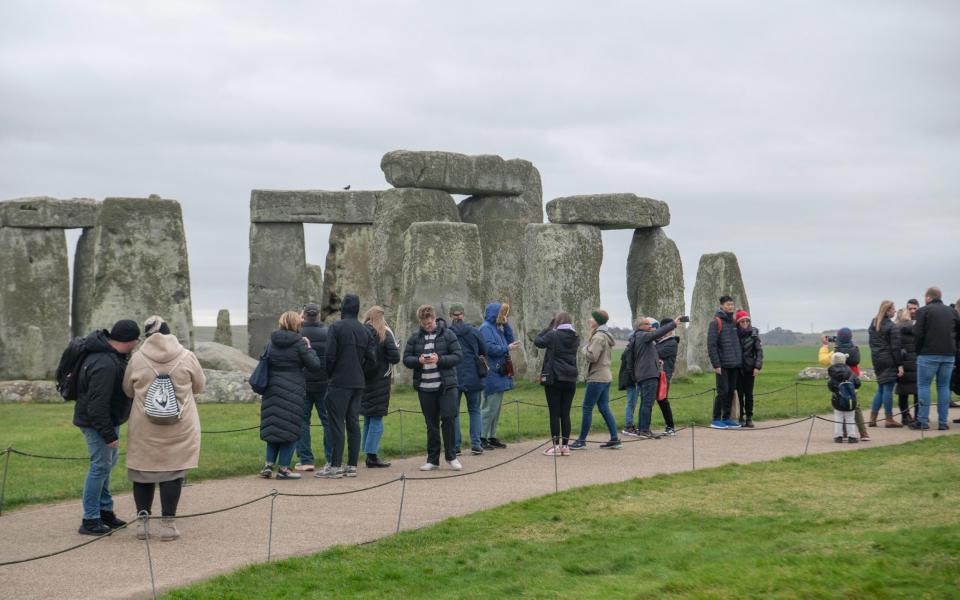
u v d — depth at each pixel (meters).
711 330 18.70
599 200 26.84
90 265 31.20
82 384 10.60
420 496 12.62
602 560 9.60
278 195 35.38
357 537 10.62
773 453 15.64
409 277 24.91
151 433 10.56
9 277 30.12
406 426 18.39
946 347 17.92
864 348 66.44
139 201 24.25
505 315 16.44
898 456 15.02
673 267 28.62
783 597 8.23
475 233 25.22
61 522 11.34
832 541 9.81
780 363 38.22
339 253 36.03
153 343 10.72
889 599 8.14
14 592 8.83
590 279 26.69
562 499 12.16
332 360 13.92
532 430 17.84
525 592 8.70
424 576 9.24
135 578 9.23
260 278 35.38
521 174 29.83
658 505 11.86
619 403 22.12
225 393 21.89
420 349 14.66
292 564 9.54
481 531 10.74
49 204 30.39
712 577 8.76
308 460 14.44
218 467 14.20
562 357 15.55
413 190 28.39
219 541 10.53
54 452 15.23
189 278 24.62
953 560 8.91
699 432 18.31
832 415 20.47
